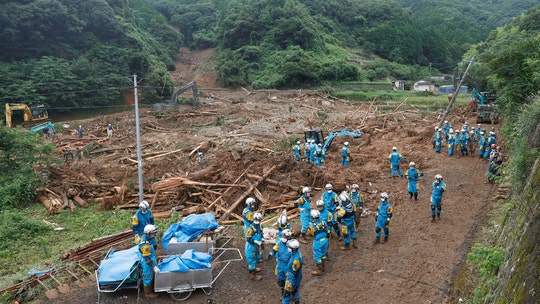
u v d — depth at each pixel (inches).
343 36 4296.3
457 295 397.7
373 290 416.8
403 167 897.5
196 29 4817.9
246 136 1489.9
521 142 544.1
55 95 2269.9
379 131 1331.2
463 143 967.6
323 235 442.9
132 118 2053.4
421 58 4148.6
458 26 4845.0
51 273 477.1
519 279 261.0
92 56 2635.3
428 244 512.1
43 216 810.2
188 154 1229.1
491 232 526.0
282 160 876.6
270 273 465.1
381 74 3481.8
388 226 514.9
